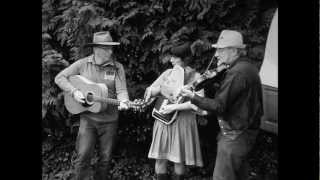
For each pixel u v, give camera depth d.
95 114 4.84
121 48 5.79
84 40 5.60
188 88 4.47
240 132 4.04
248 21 5.68
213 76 4.38
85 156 4.86
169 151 4.80
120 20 5.70
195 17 5.71
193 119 4.84
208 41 5.61
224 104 4.01
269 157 5.89
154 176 5.73
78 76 4.85
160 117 4.79
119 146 6.00
